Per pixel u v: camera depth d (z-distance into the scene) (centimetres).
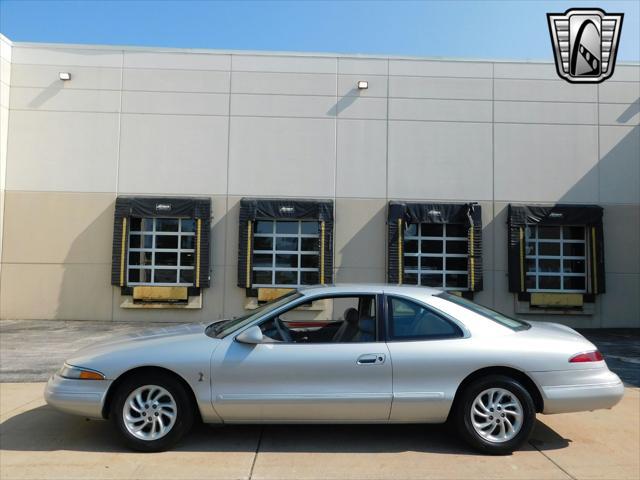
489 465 416
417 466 414
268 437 475
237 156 1324
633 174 1338
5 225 1298
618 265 1323
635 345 1048
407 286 499
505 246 1323
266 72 1337
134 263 1309
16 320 1284
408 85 1342
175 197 1307
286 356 440
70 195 1307
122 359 440
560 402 439
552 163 1338
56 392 441
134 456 429
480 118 1343
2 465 412
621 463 424
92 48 1328
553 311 1303
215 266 1302
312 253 1315
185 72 1332
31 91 1319
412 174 1331
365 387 437
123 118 1321
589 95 1348
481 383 438
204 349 445
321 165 1327
